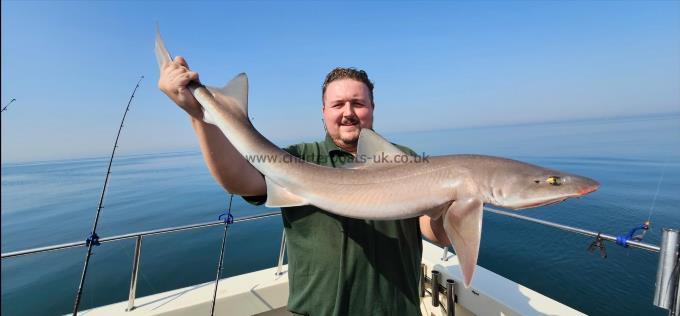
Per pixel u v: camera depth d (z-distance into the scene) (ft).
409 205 8.52
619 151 140.67
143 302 13.38
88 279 33.17
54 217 67.46
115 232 53.06
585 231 10.28
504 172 8.64
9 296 29.96
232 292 14.03
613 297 24.76
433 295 14.61
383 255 8.54
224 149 8.17
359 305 8.14
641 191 54.90
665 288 7.69
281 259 15.66
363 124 9.95
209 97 8.18
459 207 8.41
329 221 8.61
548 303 12.40
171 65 7.80
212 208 69.67
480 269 15.21
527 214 46.39
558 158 124.16
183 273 34.45
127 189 114.11
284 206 8.67
